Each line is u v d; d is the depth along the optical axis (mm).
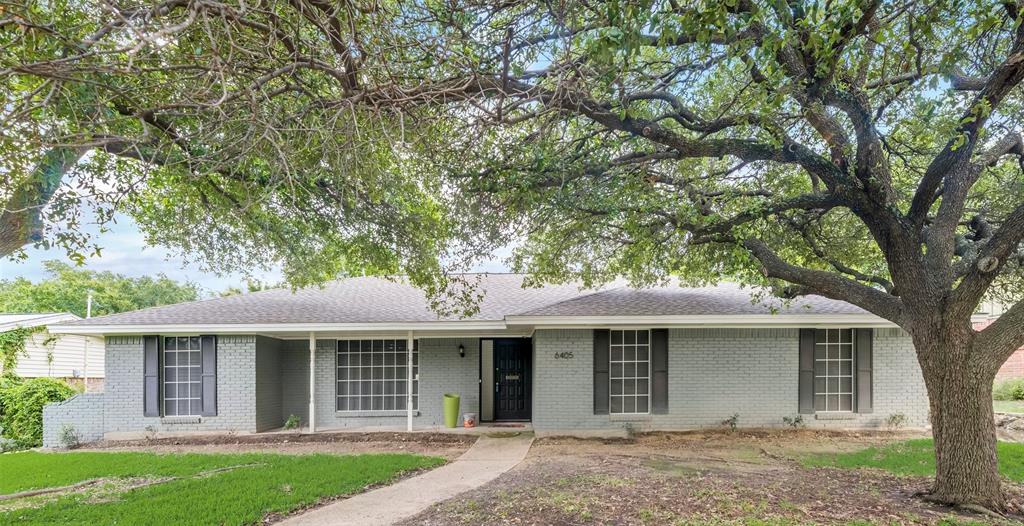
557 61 5441
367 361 13297
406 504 6680
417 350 13359
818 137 7855
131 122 5168
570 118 6234
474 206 7238
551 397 11727
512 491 6879
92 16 4250
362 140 5219
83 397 11828
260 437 11703
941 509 5961
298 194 8414
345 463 9023
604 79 5301
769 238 9570
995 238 5836
